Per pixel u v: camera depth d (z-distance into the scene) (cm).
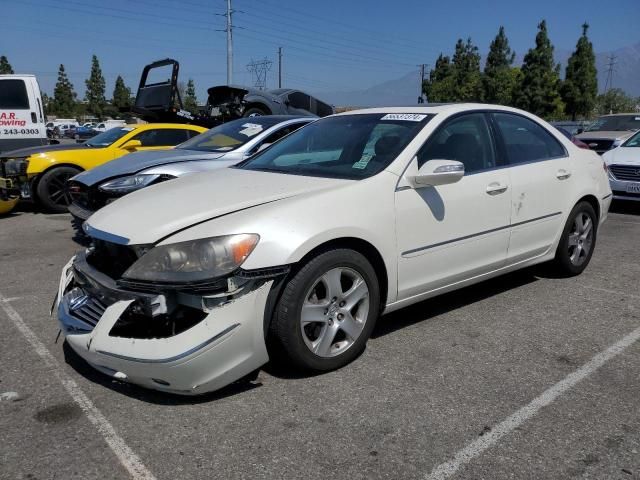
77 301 323
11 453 262
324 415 293
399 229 356
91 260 334
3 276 552
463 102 455
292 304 308
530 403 304
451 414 293
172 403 305
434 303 459
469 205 396
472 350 371
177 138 1002
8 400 309
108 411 297
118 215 331
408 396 311
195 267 286
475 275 418
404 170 365
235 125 721
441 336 393
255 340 298
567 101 4928
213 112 1316
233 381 301
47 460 257
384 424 284
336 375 335
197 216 307
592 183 512
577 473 247
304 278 310
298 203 321
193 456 260
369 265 341
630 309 448
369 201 343
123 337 288
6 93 1112
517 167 441
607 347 376
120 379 295
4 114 1110
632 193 876
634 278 530
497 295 478
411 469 250
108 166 640
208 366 284
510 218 431
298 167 401
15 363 355
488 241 417
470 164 410
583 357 361
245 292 291
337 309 333
